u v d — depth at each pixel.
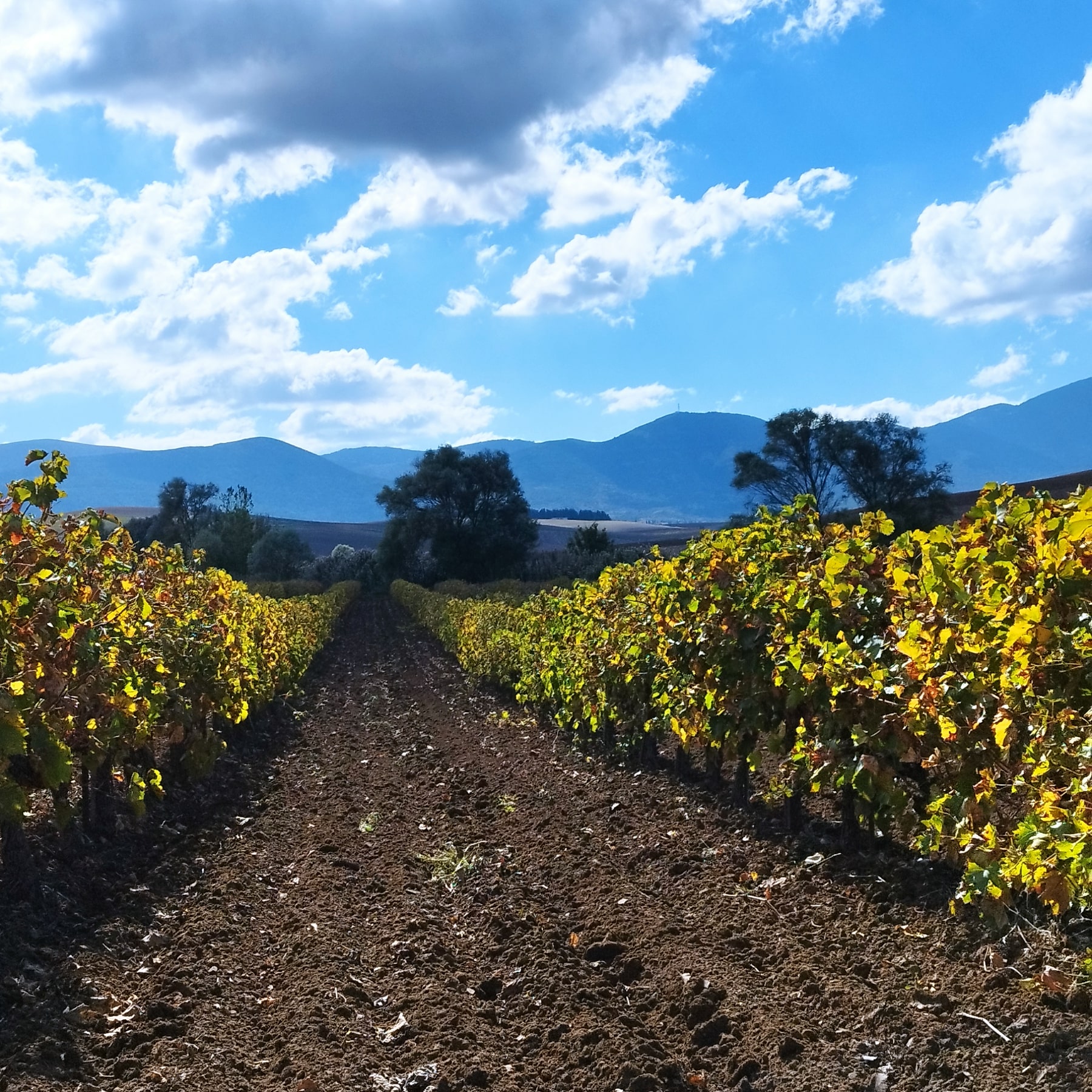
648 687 10.70
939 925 5.56
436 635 37.56
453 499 81.81
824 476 59.28
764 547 8.48
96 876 7.42
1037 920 5.21
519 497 83.50
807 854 7.33
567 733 14.61
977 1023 4.37
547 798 10.34
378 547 84.12
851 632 6.61
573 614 13.82
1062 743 4.43
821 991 4.99
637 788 10.32
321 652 31.86
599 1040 4.69
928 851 5.71
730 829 8.30
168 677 9.81
